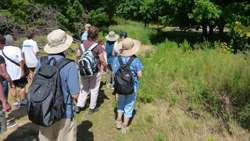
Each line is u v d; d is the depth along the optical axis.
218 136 3.23
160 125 3.64
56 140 2.33
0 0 17.12
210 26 15.28
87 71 3.68
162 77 5.67
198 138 3.21
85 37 5.25
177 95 4.79
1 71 2.45
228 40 11.21
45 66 2.15
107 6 19.58
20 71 4.30
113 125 3.81
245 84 4.54
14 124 3.77
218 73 5.20
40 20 12.24
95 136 3.47
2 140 3.28
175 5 13.05
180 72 5.87
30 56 5.31
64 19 16.56
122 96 3.44
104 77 6.91
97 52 3.87
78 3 17.06
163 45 11.40
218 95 4.56
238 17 10.72
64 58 2.26
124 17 31.77
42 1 16.83
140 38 16.41
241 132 3.26
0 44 3.27
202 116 3.96
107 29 20.05
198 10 11.08
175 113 4.05
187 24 15.02
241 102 4.22
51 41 2.23
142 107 4.53
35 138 3.39
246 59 6.12
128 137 3.36
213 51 7.23
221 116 3.88
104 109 4.49
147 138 3.30
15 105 4.55
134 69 3.27
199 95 4.47
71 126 2.36
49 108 2.00
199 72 5.52
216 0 12.16
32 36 5.32
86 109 4.50
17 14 15.78
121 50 3.35
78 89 2.23
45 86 2.04
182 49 10.21
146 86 5.11
